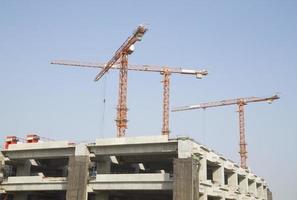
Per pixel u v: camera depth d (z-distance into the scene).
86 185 71.00
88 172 72.38
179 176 62.97
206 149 72.12
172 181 64.38
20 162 84.38
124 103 108.62
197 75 125.88
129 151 70.62
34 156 80.44
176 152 67.88
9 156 83.31
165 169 88.56
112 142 71.38
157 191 73.19
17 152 82.25
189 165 62.94
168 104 122.19
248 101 152.88
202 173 69.00
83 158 72.50
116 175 69.06
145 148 69.56
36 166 87.00
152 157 76.62
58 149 77.56
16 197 81.69
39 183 76.00
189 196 61.25
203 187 68.62
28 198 85.00
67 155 76.62
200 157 69.75
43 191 81.62
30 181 76.81
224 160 81.88
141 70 123.50
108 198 73.19
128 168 85.75
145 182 66.62
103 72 118.62
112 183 69.25
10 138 85.69
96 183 70.75
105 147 72.38
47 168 90.00
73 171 72.44
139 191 73.69
